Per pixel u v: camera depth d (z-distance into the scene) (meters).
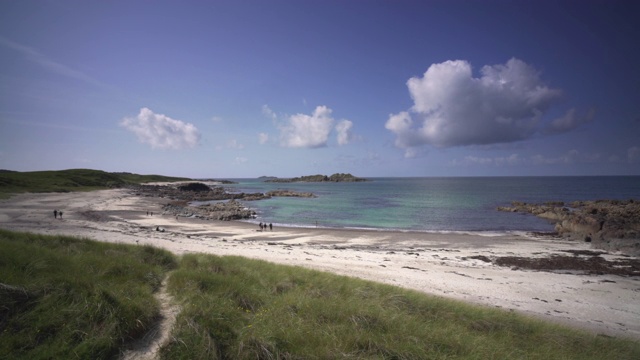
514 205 73.00
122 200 75.56
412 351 6.64
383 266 22.39
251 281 11.66
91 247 14.44
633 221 43.50
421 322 9.30
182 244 26.45
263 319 7.43
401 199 96.62
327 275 14.86
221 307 7.57
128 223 42.09
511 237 38.22
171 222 46.00
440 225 48.53
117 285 8.49
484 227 46.62
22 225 32.22
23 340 5.67
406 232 41.47
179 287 9.19
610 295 18.33
